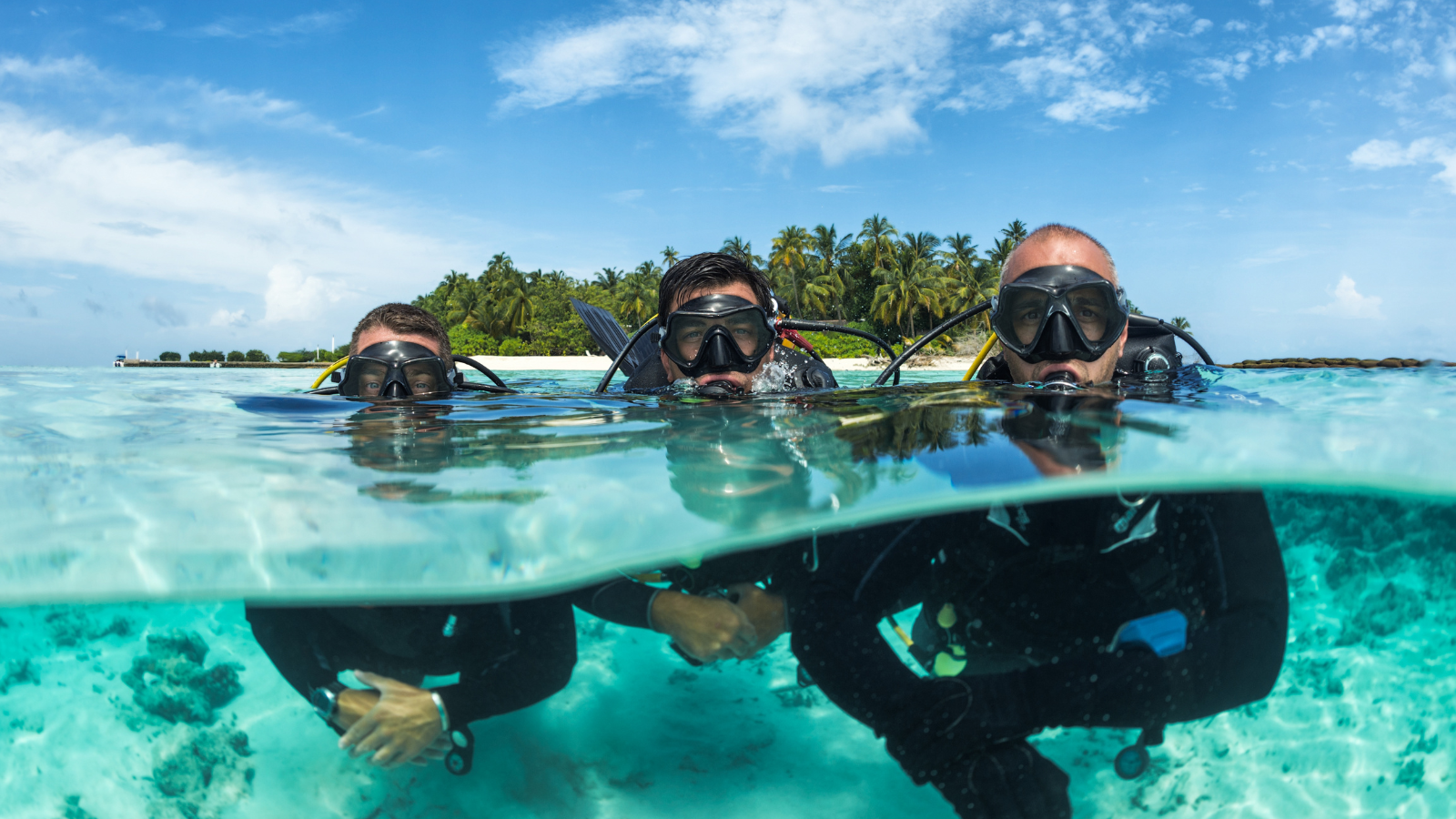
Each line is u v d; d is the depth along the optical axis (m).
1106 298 2.40
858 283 65.44
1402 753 1.79
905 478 1.59
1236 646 1.49
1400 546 2.62
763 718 2.03
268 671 2.17
